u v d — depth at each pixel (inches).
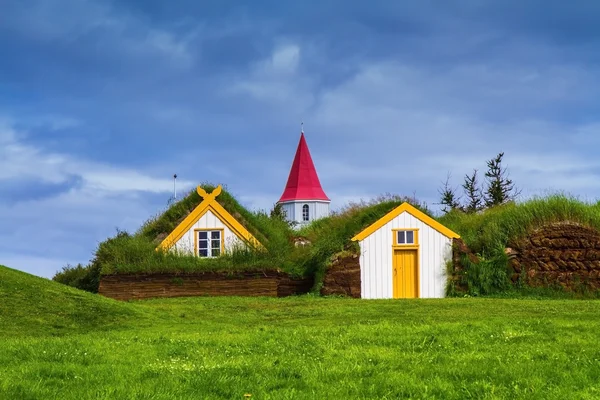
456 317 903.7
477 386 451.5
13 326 863.1
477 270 1398.9
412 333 690.2
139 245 1521.9
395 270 1419.8
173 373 493.0
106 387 446.9
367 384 459.8
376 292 1406.3
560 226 1406.3
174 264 1466.5
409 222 1430.9
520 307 1016.9
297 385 458.3
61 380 477.4
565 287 1376.7
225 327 852.6
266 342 647.8
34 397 427.8
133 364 537.6
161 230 1624.0
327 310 1031.0
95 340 676.1
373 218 1486.2
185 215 1633.9
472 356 550.9
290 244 1600.6
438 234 1429.6
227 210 1588.3
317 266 1449.3
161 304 1171.9
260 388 447.5
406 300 1175.0
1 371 508.1
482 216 1578.5
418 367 509.4
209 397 425.7
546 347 588.4
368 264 1414.9
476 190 2425.0
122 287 1461.6
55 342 656.4
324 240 1475.1
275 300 1248.2
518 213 1470.2
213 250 1536.7
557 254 1393.9
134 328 869.8
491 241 1437.0
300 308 1071.6
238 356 574.9
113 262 1497.3
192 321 930.1
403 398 433.4
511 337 651.5
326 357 556.7
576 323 744.3
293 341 650.8
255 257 1483.8
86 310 946.1
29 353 585.6
